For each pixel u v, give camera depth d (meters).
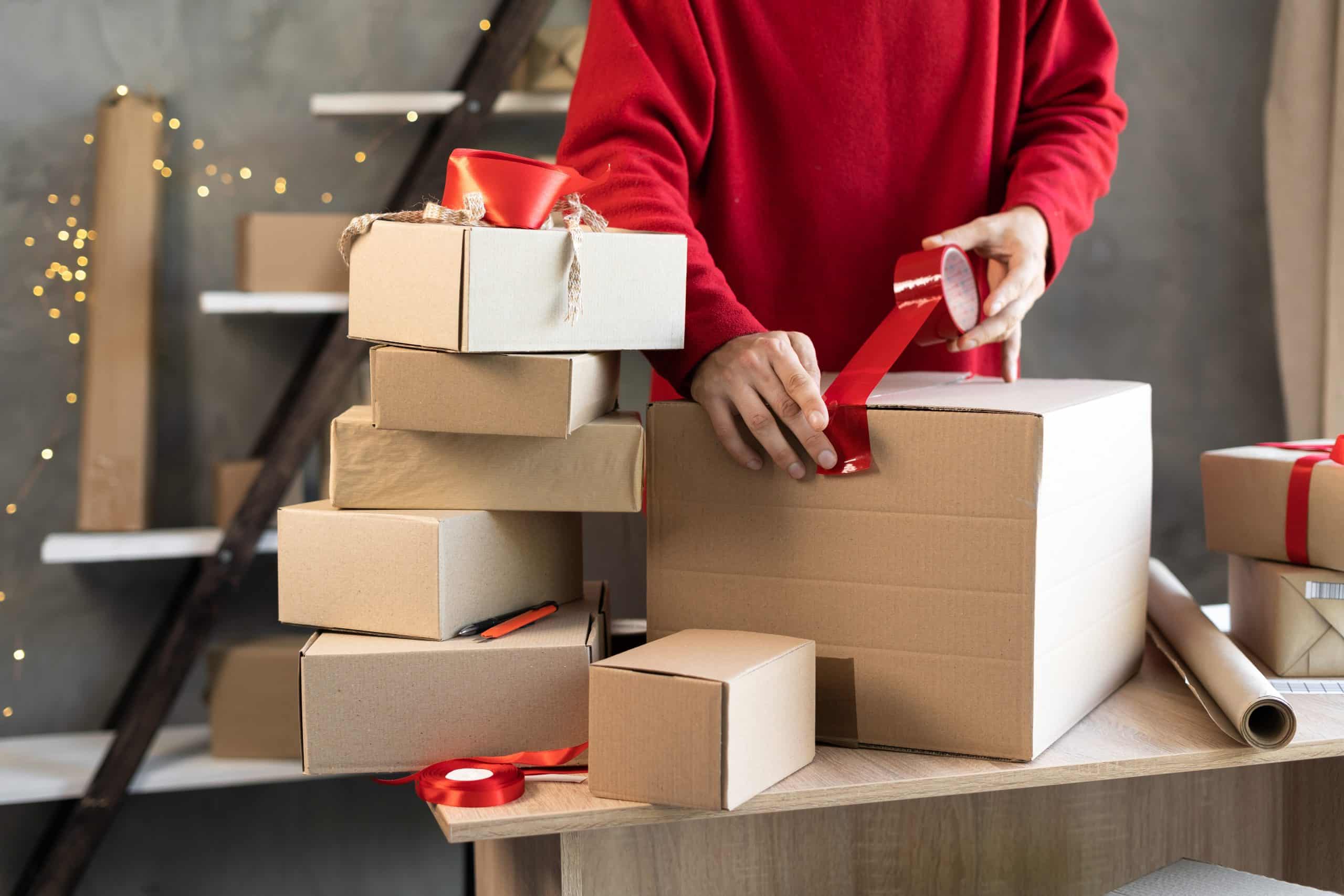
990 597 0.79
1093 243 2.41
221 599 1.95
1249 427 2.46
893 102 1.21
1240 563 1.09
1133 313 2.42
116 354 2.04
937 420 0.80
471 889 2.00
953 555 0.80
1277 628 1.01
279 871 2.23
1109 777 0.80
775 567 0.86
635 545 2.30
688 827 0.95
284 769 1.97
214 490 2.11
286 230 1.96
